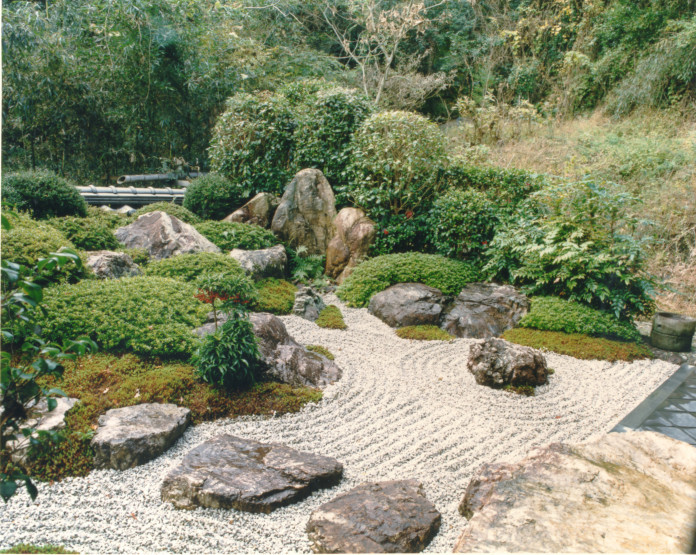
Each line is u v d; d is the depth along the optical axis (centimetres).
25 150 1024
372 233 771
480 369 495
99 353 431
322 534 259
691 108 1080
